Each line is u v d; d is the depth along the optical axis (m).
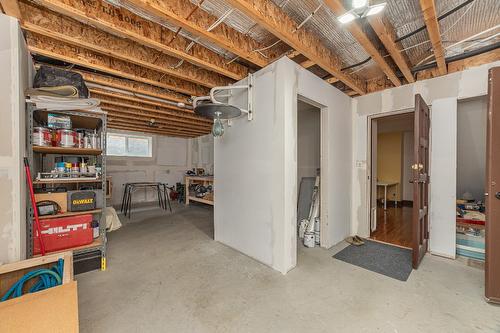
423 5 1.48
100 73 2.88
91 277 2.21
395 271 2.33
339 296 1.89
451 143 2.66
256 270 2.36
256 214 2.59
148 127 5.93
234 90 2.94
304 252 2.86
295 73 2.37
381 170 6.54
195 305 1.77
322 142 3.01
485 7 1.75
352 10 1.46
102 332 1.48
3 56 1.55
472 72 2.52
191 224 4.27
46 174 2.10
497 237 1.77
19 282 1.40
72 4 1.54
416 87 2.93
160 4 1.54
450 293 1.93
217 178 3.24
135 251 2.90
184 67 2.76
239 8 1.51
